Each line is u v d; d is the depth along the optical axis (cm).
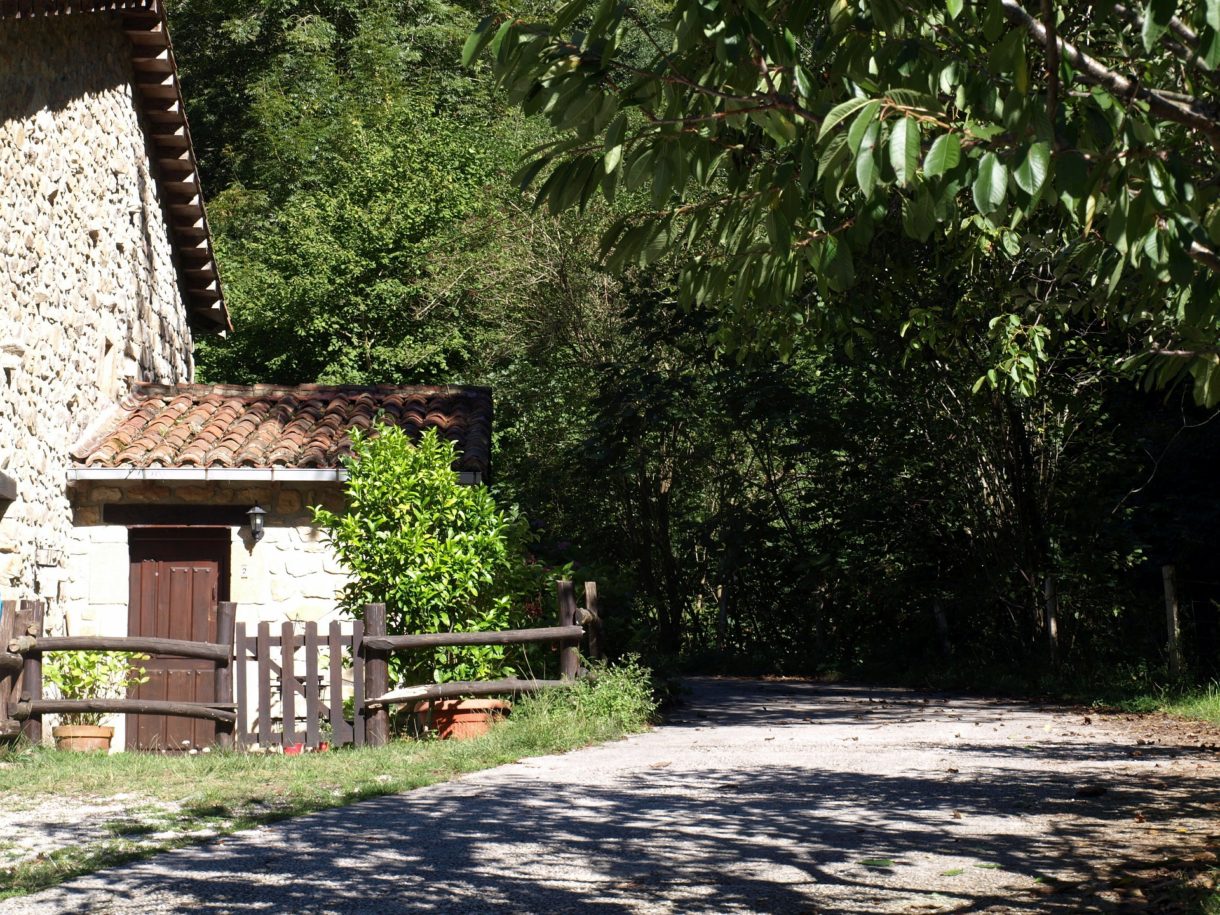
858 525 1983
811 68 371
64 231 1195
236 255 2972
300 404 1381
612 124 323
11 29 1057
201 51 3384
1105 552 1609
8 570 1035
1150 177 311
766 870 512
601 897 470
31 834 600
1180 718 1143
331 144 3047
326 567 1222
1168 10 278
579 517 2358
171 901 464
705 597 2339
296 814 650
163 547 1232
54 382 1160
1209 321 429
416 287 2669
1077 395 1559
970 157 306
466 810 659
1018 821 612
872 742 967
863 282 853
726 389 2078
